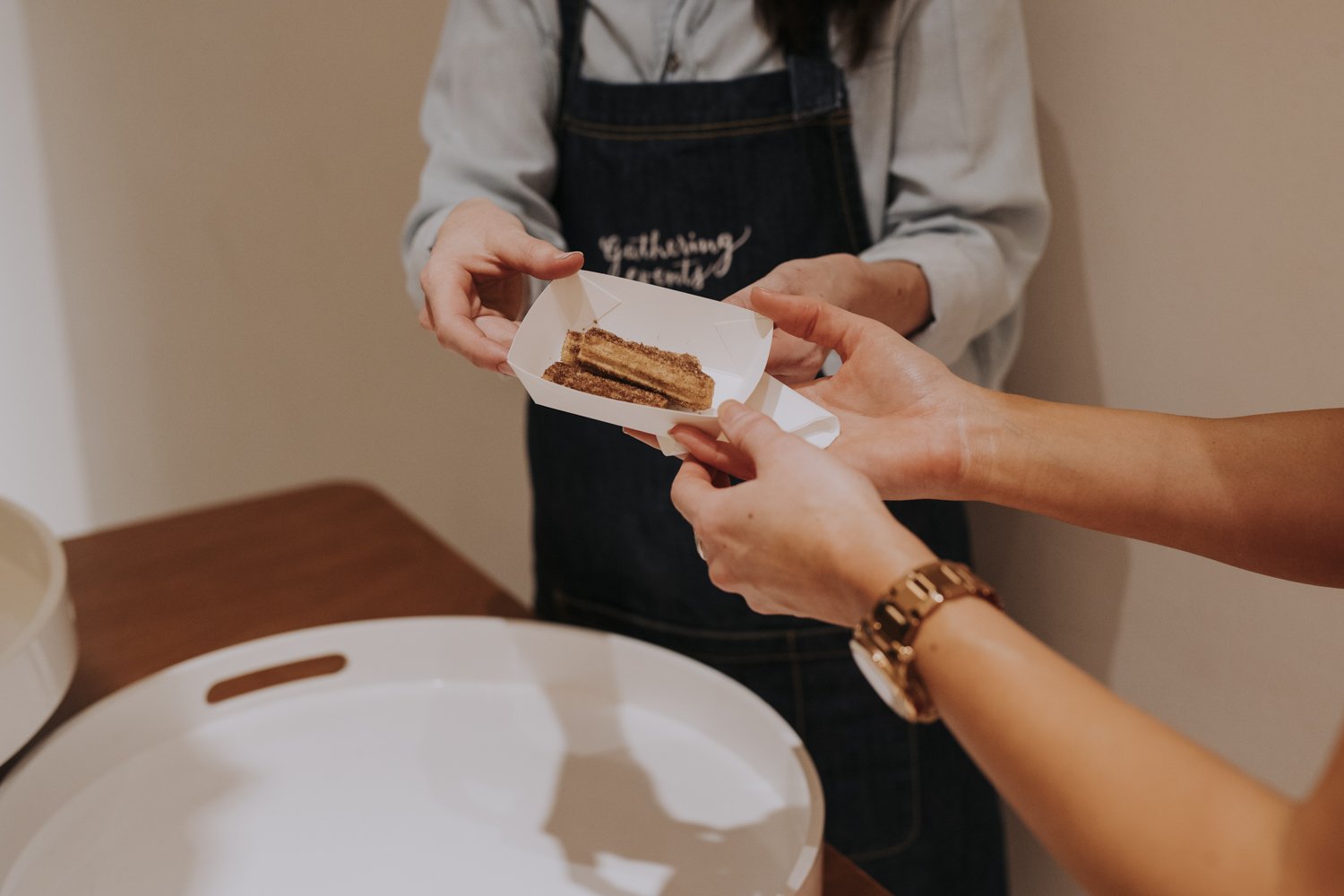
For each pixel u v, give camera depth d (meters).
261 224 1.85
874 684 0.49
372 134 1.80
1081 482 0.69
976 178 1.04
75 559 1.20
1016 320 1.14
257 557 1.20
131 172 1.78
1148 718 0.42
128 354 1.90
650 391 0.76
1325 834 0.36
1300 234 0.98
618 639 0.90
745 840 0.76
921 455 0.70
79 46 1.71
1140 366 1.15
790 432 0.73
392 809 0.80
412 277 1.11
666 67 1.09
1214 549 0.68
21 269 1.81
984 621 0.46
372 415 1.98
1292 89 0.96
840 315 0.75
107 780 0.83
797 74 1.03
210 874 0.74
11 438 1.91
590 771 0.84
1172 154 1.07
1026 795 0.43
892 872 1.24
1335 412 0.67
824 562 0.52
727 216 1.09
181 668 0.87
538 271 0.80
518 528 1.99
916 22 1.02
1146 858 0.39
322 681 0.93
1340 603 1.02
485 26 1.12
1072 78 1.14
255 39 1.73
